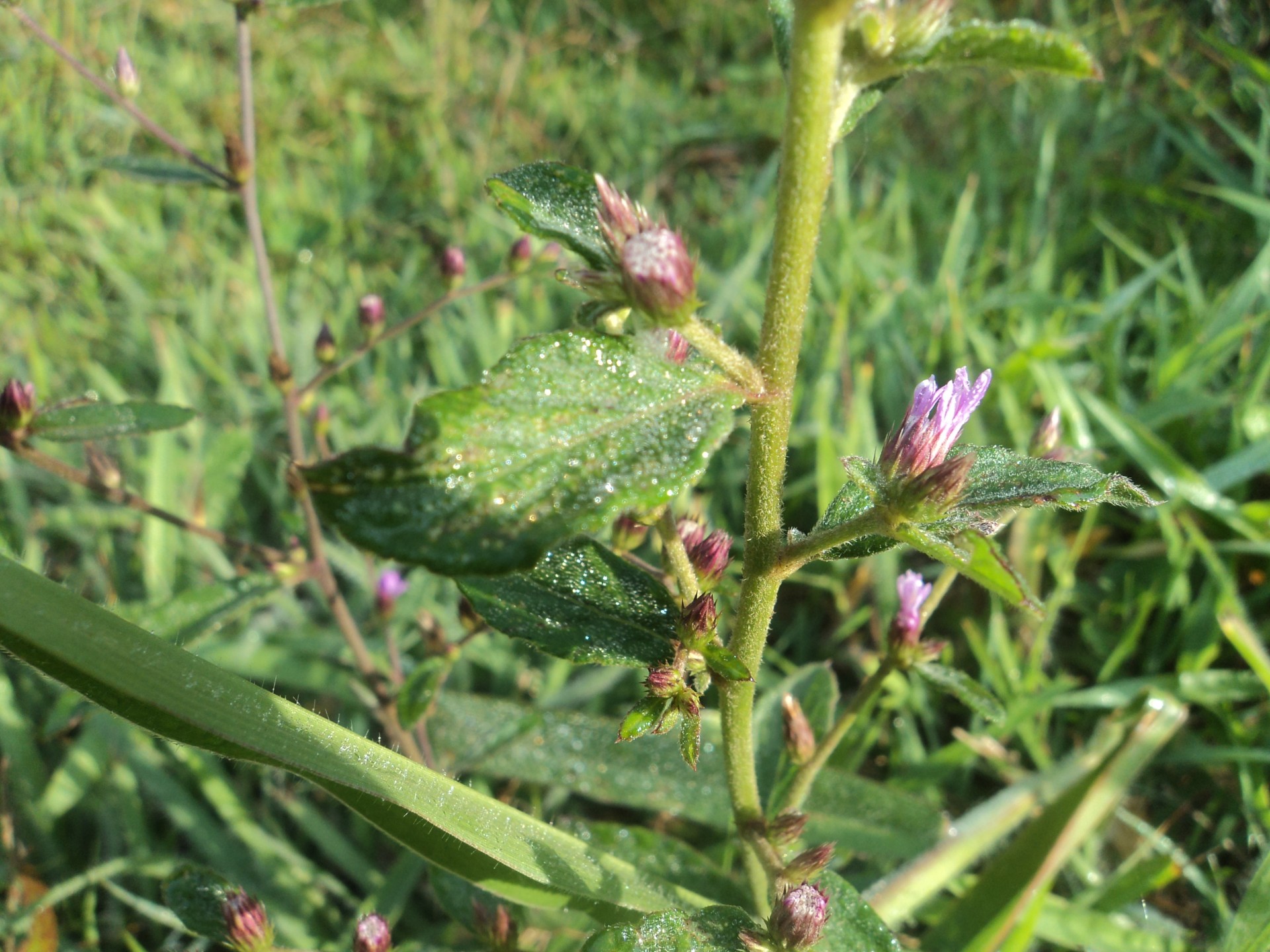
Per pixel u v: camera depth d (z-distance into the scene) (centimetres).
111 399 30
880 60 10
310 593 27
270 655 24
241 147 20
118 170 20
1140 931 19
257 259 21
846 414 29
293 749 13
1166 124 37
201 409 30
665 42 48
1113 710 22
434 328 32
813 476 28
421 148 40
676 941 12
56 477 28
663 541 14
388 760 13
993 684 24
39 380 29
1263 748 22
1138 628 24
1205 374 29
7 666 23
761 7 48
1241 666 24
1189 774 23
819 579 26
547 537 9
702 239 37
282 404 30
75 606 12
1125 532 28
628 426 10
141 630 12
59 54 20
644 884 15
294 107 42
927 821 20
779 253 10
